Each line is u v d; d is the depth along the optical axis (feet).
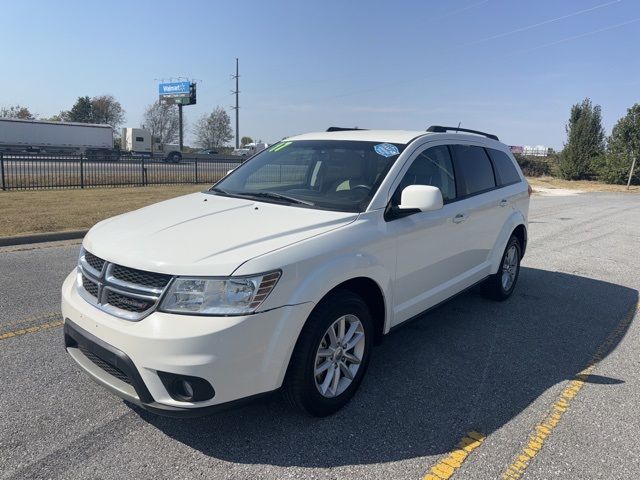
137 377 8.90
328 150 14.17
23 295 18.47
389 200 12.20
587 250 31.96
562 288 22.21
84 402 11.18
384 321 12.22
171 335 8.59
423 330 16.34
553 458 9.75
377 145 13.78
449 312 18.20
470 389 12.44
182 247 9.53
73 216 35.53
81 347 10.18
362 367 11.68
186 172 75.92
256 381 9.21
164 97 287.28
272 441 9.96
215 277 8.89
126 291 9.26
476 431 10.59
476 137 17.38
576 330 16.88
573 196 83.05
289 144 15.52
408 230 12.46
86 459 9.25
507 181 18.75
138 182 62.95
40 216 34.96
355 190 12.37
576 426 10.91
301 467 9.21
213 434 10.14
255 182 14.28
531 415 11.30
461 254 15.34
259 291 9.05
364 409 11.32
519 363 14.07
